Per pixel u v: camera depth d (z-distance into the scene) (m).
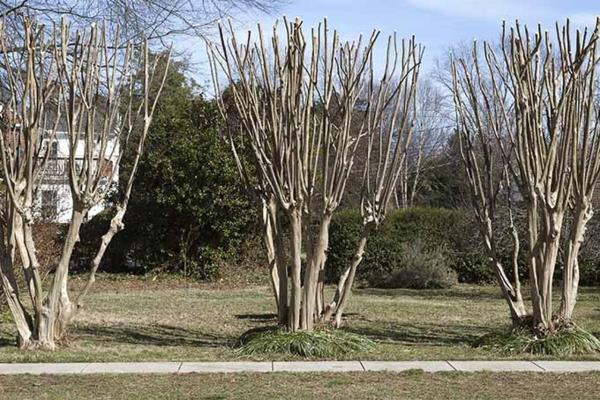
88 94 10.56
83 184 10.70
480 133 12.02
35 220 14.91
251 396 8.17
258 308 17.41
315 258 11.02
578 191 11.14
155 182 24.53
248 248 25.09
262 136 10.88
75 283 23.05
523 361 10.17
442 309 17.47
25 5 18.36
